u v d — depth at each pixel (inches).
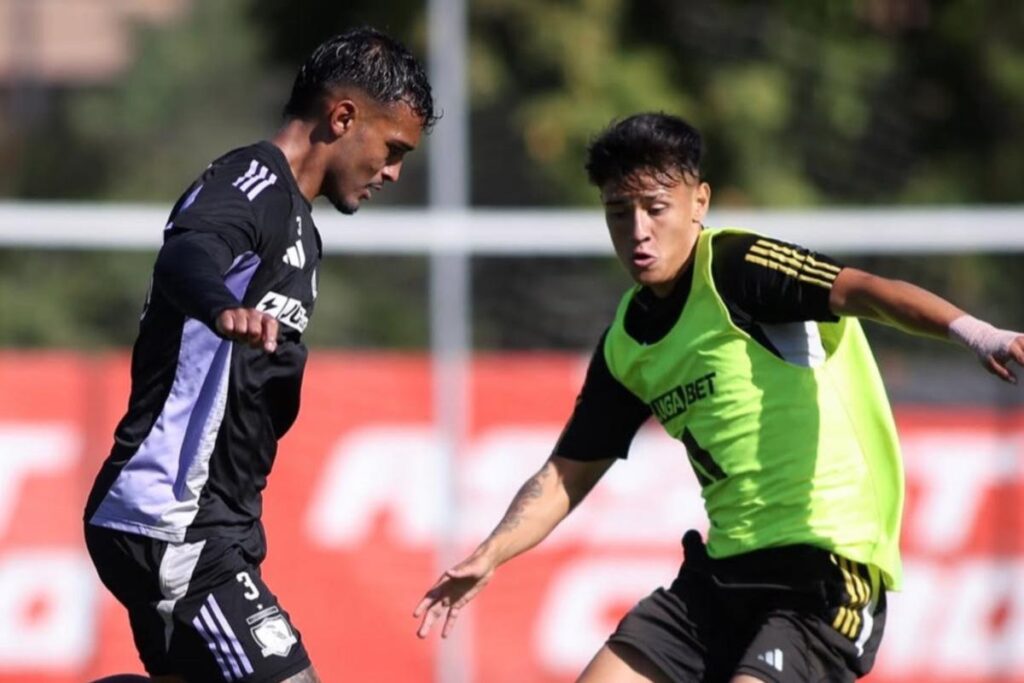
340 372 1085.8
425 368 1091.9
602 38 1612.9
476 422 1091.3
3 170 1824.6
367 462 1081.4
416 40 1627.7
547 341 1322.6
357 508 1079.0
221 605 603.5
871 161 1651.1
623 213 629.9
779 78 1641.2
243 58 1854.1
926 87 1680.6
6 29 1873.8
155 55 1871.3
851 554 627.5
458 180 1107.9
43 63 1875.0
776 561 629.6
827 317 608.7
